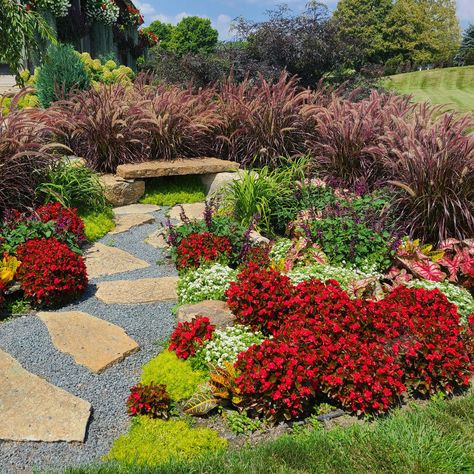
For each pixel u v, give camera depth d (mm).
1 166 5363
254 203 5980
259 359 3086
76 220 5605
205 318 3654
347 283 4508
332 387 3133
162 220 6719
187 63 13125
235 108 8438
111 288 4617
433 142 5742
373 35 48906
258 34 12719
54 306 4293
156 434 2926
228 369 3234
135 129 7816
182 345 3527
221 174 7555
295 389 2996
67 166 6434
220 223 5445
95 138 7539
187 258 4957
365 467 2602
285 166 7648
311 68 12797
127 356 3641
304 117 7984
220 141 8438
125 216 6703
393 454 2680
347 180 6984
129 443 2850
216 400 3166
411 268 4895
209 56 13312
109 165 7602
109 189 7062
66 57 9695
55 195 5742
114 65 12891
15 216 5227
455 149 5410
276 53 12617
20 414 2951
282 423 3055
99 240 5914
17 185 5637
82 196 6332
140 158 7871
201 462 2617
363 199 5797
